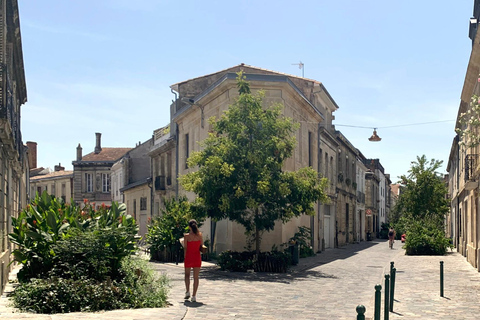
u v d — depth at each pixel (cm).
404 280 1633
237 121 1889
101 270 1062
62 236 1094
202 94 2603
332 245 3584
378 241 5378
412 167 3719
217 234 2433
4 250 1354
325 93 3191
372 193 6028
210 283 1492
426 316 1005
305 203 1877
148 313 934
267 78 2358
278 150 1870
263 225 1855
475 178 2027
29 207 1190
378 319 672
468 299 1230
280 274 1781
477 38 1667
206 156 1870
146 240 2455
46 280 1007
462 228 2830
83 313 923
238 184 1806
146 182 3962
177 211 2380
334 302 1180
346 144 4006
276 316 983
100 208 1330
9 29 1489
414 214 3672
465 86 2095
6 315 888
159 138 3847
